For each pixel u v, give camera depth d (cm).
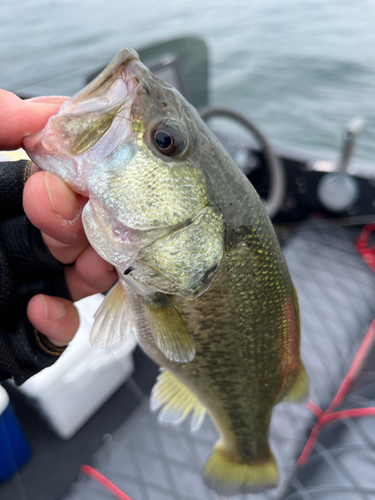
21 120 14
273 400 19
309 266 36
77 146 13
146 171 14
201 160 14
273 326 17
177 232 14
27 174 16
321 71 118
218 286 15
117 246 14
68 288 18
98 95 13
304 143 82
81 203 15
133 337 31
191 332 16
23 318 17
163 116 14
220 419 20
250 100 103
